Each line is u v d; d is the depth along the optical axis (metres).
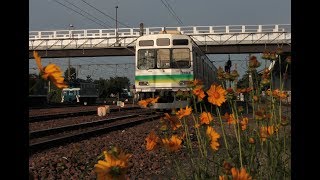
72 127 13.97
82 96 58.38
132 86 20.88
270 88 3.45
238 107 3.36
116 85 87.88
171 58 19.95
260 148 3.12
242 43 50.78
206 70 25.08
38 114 22.97
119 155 1.33
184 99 3.43
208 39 51.34
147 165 6.98
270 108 3.31
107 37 53.75
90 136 12.02
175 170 3.25
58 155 8.10
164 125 3.06
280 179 2.87
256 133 3.18
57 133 12.88
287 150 3.07
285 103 3.40
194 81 3.38
